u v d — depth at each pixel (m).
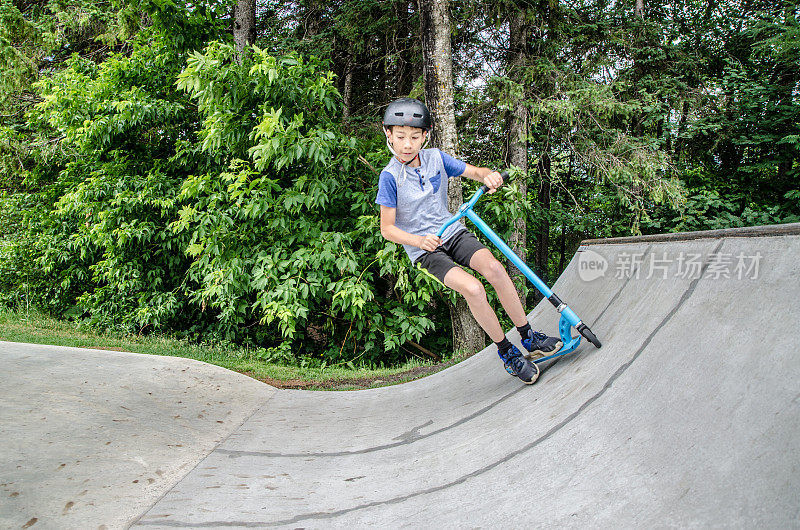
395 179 3.00
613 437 2.09
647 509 1.61
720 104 8.65
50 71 10.39
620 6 8.92
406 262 5.84
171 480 2.56
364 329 6.90
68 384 3.53
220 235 6.19
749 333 1.87
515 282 7.20
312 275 6.07
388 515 2.16
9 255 8.42
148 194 6.73
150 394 3.71
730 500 1.43
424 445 2.91
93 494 2.28
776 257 2.01
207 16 7.30
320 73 6.47
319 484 2.57
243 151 6.34
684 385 1.99
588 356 2.92
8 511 2.03
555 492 1.94
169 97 7.30
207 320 7.61
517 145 8.38
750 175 9.25
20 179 10.26
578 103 7.41
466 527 1.93
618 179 7.84
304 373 5.71
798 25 7.66
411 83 9.46
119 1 8.45
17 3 11.02
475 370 4.36
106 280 7.78
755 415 1.59
